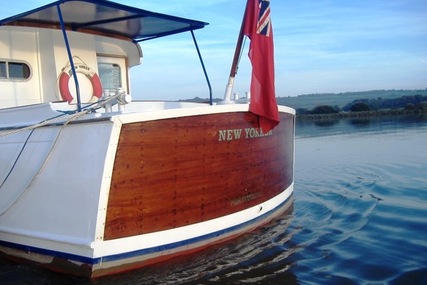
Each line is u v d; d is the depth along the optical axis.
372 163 12.52
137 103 7.20
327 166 12.54
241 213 6.07
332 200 8.45
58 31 7.15
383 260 5.22
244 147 5.95
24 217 5.41
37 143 5.25
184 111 5.11
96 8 5.85
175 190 5.19
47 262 5.24
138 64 8.56
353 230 6.46
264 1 6.09
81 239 4.83
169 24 6.96
